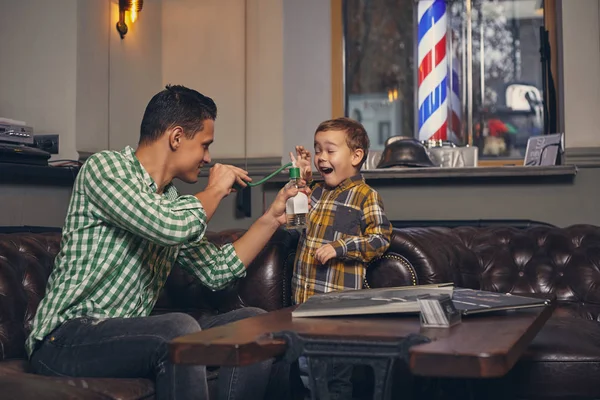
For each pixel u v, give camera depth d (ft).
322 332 3.79
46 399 4.42
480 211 11.27
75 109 11.41
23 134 10.25
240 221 12.37
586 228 8.80
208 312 7.86
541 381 5.96
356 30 14.48
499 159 13.85
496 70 13.89
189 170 6.30
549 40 13.38
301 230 7.89
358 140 7.60
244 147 13.24
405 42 14.47
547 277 8.54
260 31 13.29
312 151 13.21
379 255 7.04
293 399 6.93
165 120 6.10
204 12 13.67
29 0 11.77
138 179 5.90
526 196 11.16
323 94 13.29
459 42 13.92
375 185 11.62
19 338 6.32
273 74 13.17
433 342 3.56
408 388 6.41
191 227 5.69
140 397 5.08
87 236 5.82
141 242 5.97
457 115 13.41
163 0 13.96
